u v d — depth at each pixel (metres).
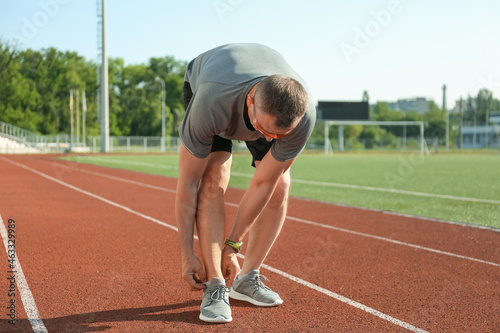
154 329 2.88
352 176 17.08
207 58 2.99
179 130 2.97
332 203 9.27
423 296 3.58
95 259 4.62
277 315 3.15
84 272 4.14
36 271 4.14
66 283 3.80
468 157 36.25
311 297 3.53
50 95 55.72
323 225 6.79
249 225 3.19
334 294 3.61
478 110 68.44
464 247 5.36
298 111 2.47
